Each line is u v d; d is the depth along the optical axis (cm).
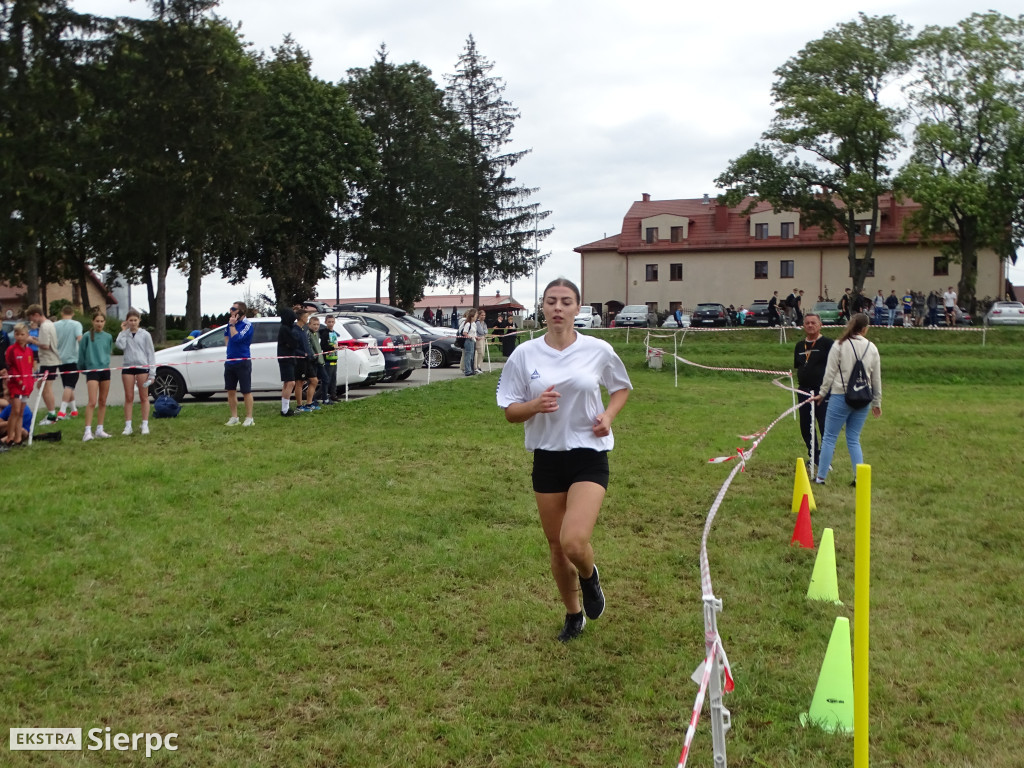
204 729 434
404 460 1079
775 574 670
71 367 1462
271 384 1720
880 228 6103
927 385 2502
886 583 651
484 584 643
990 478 1020
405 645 532
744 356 3069
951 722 439
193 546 709
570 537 482
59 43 3625
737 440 1276
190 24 3841
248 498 865
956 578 662
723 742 335
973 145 4588
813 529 802
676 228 6519
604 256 6638
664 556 713
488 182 5756
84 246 4894
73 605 581
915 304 4803
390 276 5688
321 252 5338
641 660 515
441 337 2556
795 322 4450
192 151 3847
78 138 3659
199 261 4416
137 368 1251
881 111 4431
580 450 509
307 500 862
